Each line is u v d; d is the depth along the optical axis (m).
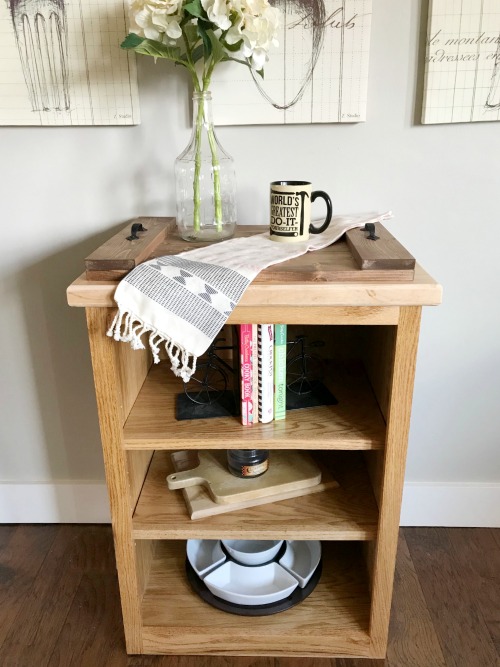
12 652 1.18
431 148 1.22
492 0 1.10
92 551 1.46
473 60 1.13
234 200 1.12
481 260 1.30
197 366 1.28
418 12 1.13
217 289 0.86
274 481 1.15
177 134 1.22
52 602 1.30
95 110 1.18
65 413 1.48
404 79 1.17
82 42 1.14
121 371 1.02
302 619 1.18
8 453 1.52
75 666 1.15
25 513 1.56
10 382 1.45
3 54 1.15
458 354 1.39
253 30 0.94
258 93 1.17
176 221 1.19
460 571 1.38
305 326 1.33
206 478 1.16
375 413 1.09
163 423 1.06
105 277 0.89
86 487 1.53
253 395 1.03
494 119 1.17
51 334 1.40
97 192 1.27
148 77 1.18
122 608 1.14
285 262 0.93
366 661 1.16
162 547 1.39
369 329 1.22
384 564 1.08
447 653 1.17
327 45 1.13
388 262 0.87
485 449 1.47
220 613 1.20
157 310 0.85
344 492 1.17
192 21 1.04
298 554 1.33
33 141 1.23
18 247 1.32
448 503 1.51
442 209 1.26
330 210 1.06
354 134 1.21
